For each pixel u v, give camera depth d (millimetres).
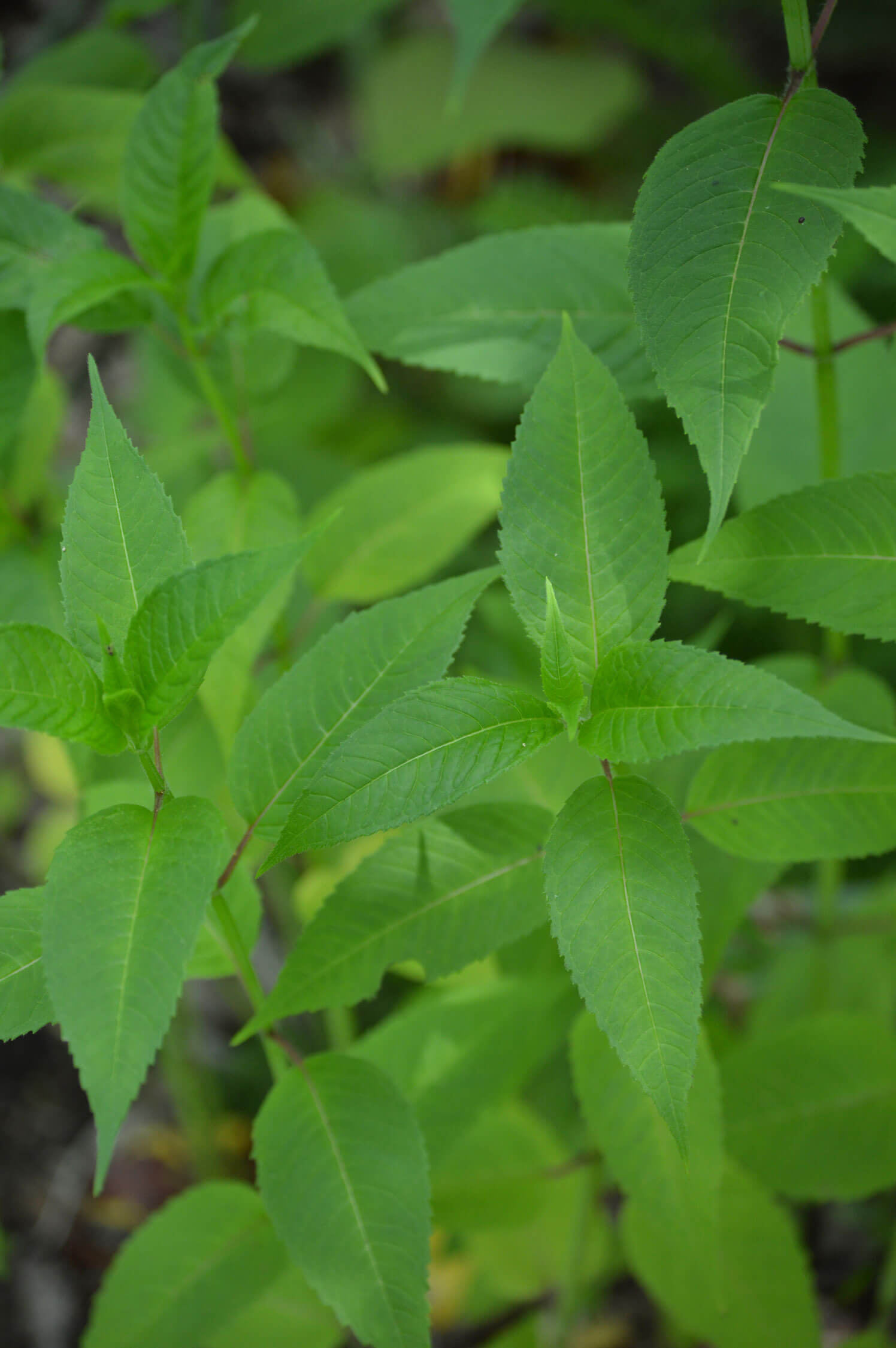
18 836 1521
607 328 851
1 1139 1396
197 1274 839
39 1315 1298
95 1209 1378
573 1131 1172
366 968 798
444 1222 933
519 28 1979
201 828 715
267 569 714
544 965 917
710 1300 885
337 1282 772
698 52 1644
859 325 916
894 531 770
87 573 740
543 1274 1071
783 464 919
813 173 746
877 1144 883
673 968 721
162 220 856
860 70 1803
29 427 976
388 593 969
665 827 730
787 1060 893
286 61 1214
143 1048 688
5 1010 745
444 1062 877
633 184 1815
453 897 802
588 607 755
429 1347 769
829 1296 1254
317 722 767
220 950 808
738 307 739
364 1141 783
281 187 1915
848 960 1090
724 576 785
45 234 883
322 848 725
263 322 850
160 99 844
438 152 1838
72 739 727
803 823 812
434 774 725
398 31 2051
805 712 703
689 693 718
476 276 859
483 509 967
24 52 1703
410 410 1647
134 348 1700
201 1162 1322
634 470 754
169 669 724
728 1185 884
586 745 727
